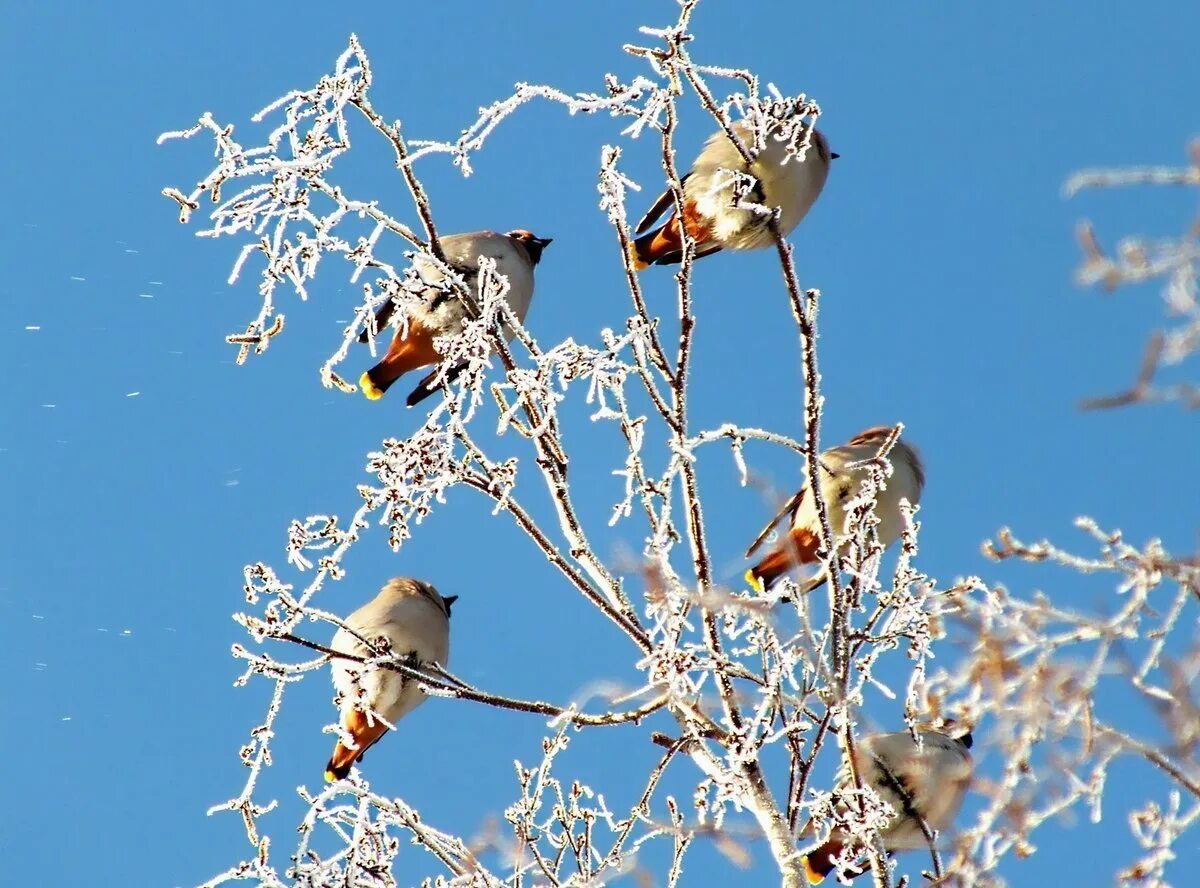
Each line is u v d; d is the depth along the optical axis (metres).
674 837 10.96
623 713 10.76
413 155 10.99
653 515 10.61
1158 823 7.57
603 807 11.20
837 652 9.90
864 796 9.80
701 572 10.25
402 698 13.23
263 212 10.95
